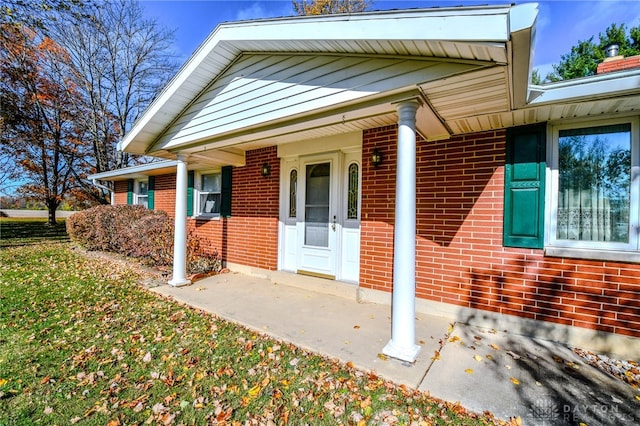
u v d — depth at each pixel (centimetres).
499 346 305
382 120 387
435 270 386
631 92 241
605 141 306
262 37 295
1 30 773
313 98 295
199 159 554
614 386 241
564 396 228
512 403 220
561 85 257
